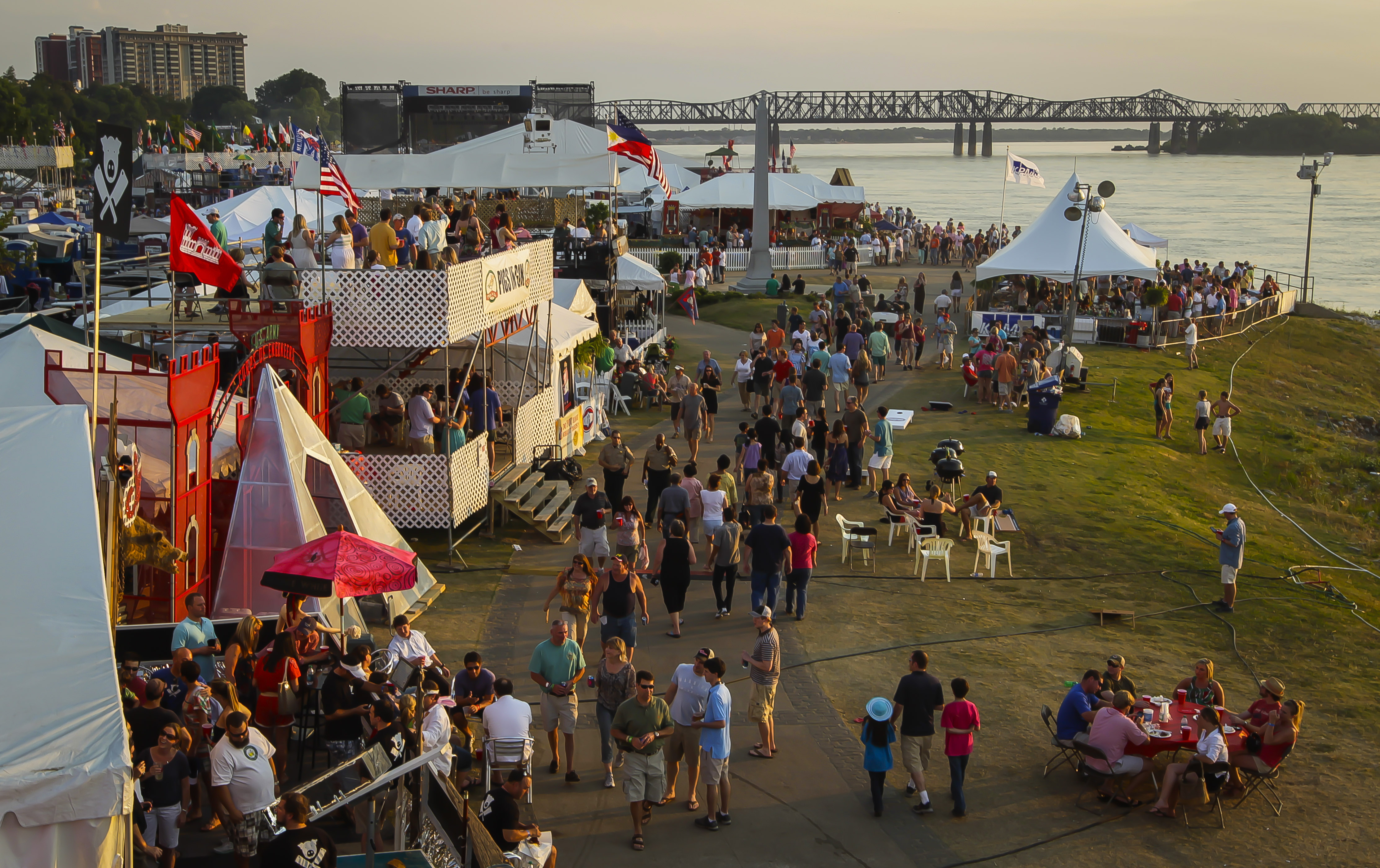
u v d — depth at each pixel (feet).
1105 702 40.96
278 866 27.25
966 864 35.01
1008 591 60.75
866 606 57.57
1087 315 140.77
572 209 115.85
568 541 66.90
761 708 41.29
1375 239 363.76
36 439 34.35
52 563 31.45
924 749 37.76
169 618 47.11
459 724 37.35
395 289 63.16
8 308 94.94
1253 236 375.66
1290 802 39.58
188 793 33.63
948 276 197.26
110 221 34.83
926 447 90.02
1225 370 129.90
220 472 54.34
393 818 34.27
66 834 26.43
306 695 38.04
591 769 40.68
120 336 67.97
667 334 136.98
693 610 56.34
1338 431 118.83
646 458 67.87
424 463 64.18
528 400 80.59
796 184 236.22
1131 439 97.71
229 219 130.41
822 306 131.03
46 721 27.30
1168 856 35.83
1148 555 67.36
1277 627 56.75
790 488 74.43
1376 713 47.16
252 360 54.13
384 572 40.16
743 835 36.29
